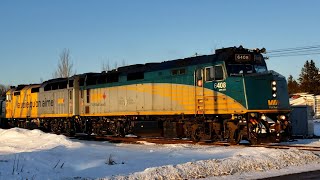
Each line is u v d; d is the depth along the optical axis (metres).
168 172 11.16
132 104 25.17
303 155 14.49
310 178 10.88
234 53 19.83
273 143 20.53
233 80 19.38
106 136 27.53
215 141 20.86
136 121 24.67
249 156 13.61
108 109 27.22
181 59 22.59
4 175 11.52
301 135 25.73
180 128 22.23
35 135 24.89
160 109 23.12
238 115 19.34
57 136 22.59
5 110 42.03
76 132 30.48
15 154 16.05
